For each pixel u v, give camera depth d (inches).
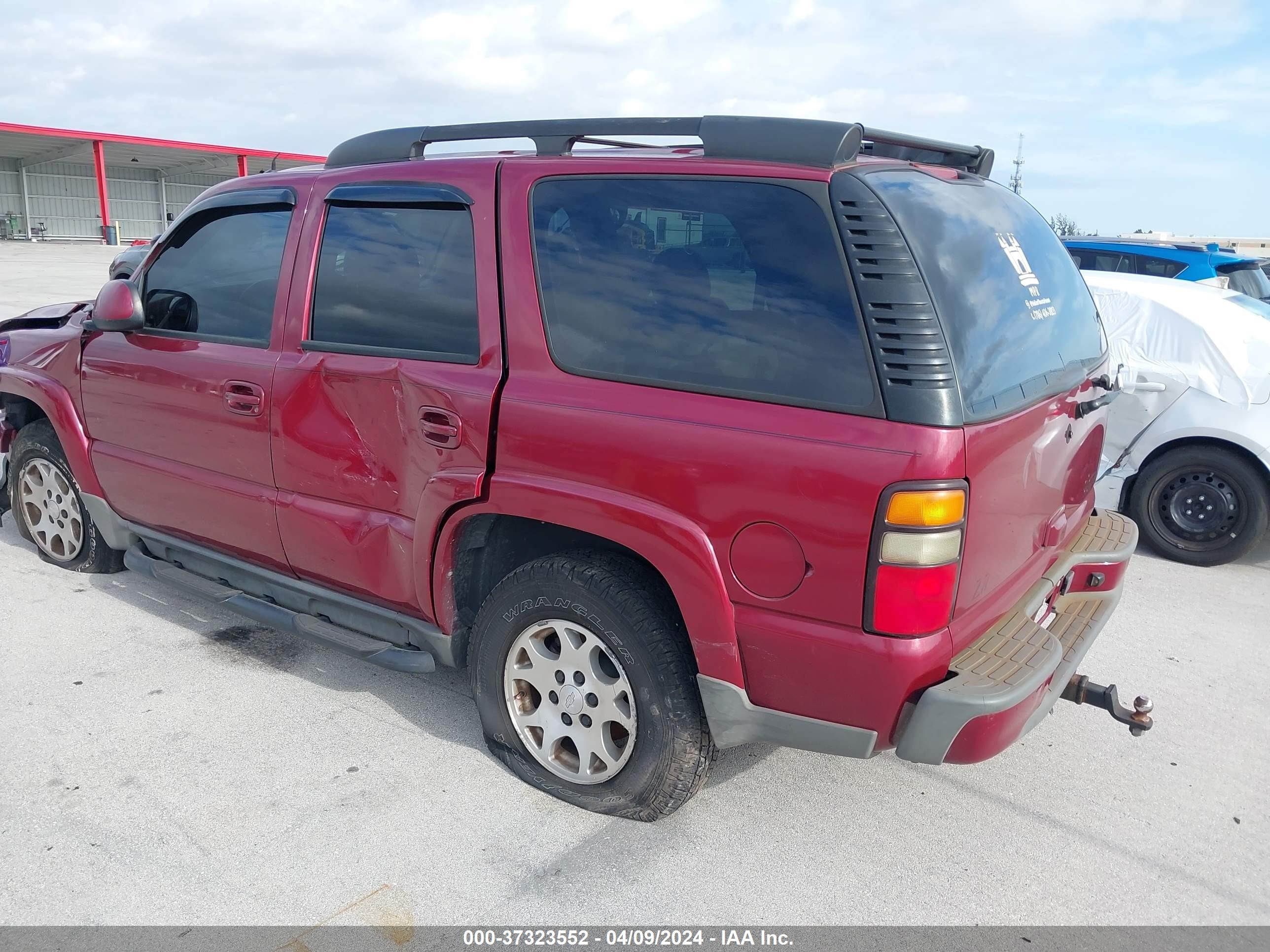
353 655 127.6
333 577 131.0
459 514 112.5
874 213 90.1
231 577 147.0
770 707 97.7
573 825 112.3
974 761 93.2
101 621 164.1
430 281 117.3
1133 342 219.6
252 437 134.8
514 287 109.8
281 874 102.1
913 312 87.2
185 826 109.7
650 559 98.4
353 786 118.5
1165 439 212.8
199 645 156.4
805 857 108.1
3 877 100.7
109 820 110.3
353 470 124.0
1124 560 126.1
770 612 93.9
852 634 90.0
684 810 116.5
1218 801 122.6
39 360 170.2
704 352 97.2
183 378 142.5
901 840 112.2
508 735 118.5
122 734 128.9
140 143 1750.7
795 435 90.0
